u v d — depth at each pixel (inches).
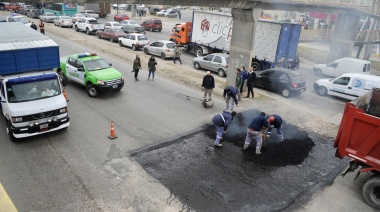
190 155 399.2
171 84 701.3
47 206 293.6
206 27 996.6
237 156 402.6
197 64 872.9
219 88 693.3
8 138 415.2
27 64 426.6
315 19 1815.9
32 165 356.5
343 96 670.5
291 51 874.1
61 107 418.0
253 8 577.3
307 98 683.4
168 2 511.8
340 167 390.0
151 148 411.2
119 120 492.1
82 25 1344.7
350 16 975.6
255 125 394.9
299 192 335.3
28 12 1770.4
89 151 394.3
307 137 471.2
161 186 333.1
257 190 334.6
